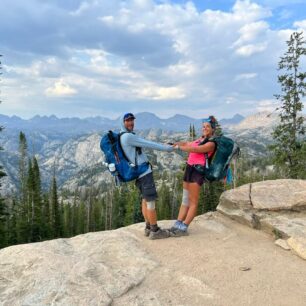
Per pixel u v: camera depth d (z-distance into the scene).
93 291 5.29
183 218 8.12
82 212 78.31
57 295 5.16
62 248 6.89
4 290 5.43
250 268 6.42
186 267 6.36
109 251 6.82
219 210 9.84
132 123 7.38
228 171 7.99
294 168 32.56
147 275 5.98
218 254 6.98
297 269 6.49
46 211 59.03
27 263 6.21
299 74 32.69
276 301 5.39
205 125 7.84
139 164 7.29
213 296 5.44
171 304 5.18
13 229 52.72
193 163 7.88
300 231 7.83
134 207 60.56
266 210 9.15
